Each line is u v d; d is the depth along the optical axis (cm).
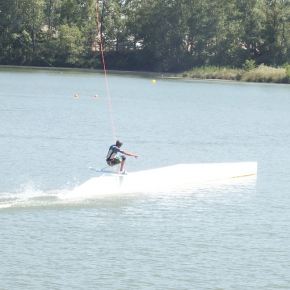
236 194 7675
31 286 4600
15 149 10375
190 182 8312
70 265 5034
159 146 11500
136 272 4934
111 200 7100
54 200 6950
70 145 11069
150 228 6078
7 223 6022
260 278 4894
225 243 5694
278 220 6500
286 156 10806
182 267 5072
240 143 12256
